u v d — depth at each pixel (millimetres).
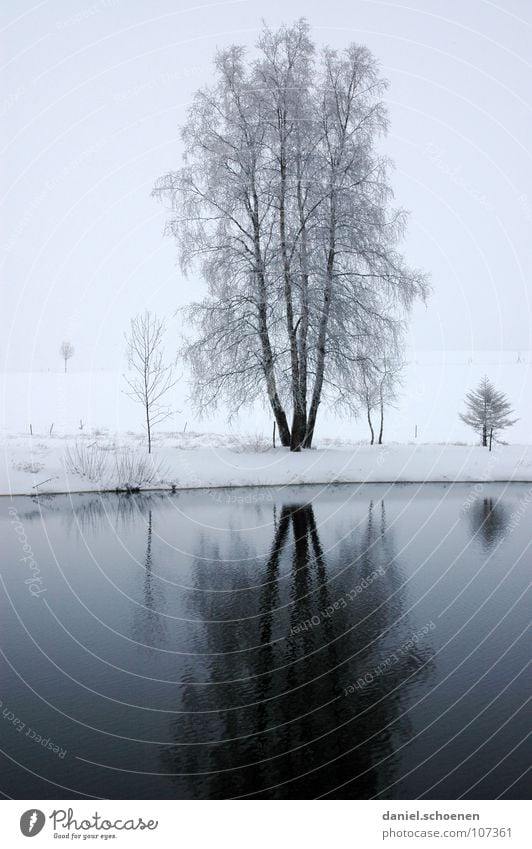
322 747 5707
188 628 8781
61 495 18891
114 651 7988
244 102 20094
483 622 8852
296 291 20172
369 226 20156
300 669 7426
